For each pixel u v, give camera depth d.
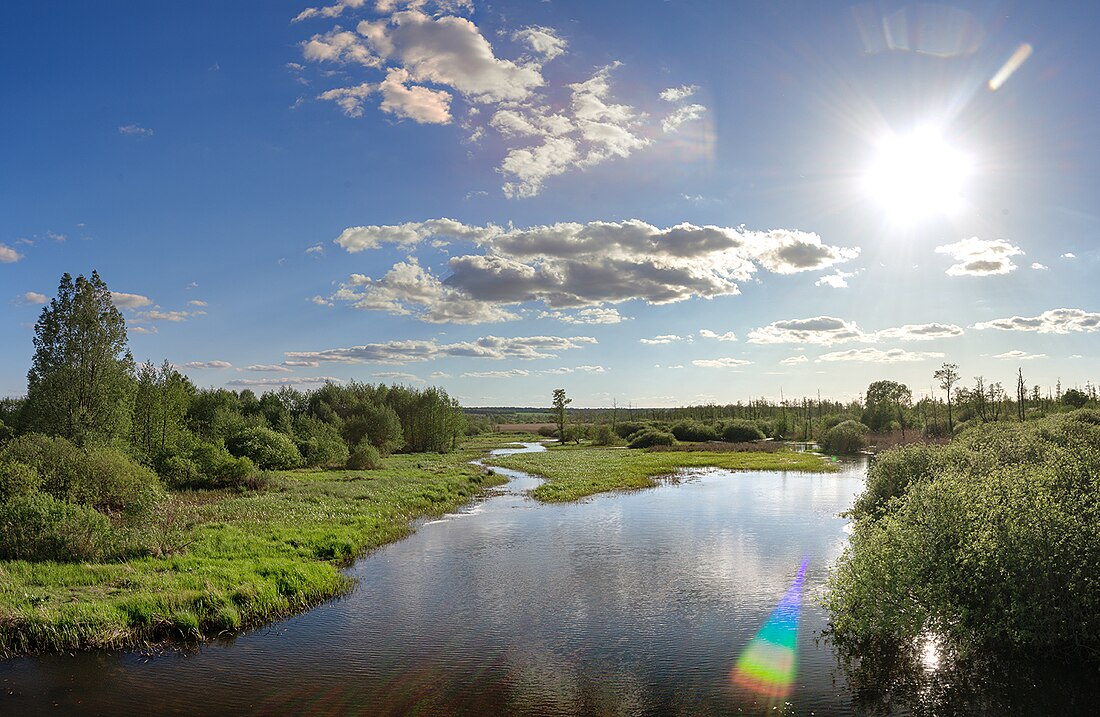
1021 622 12.68
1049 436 28.05
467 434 165.38
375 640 15.20
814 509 35.09
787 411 136.75
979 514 13.98
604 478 50.97
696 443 100.88
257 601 16.86
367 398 113.44
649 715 11.46
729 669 13.45
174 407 56.22
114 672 13.13
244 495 37.59
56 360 44.03
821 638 15.17
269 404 98.38
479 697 12.19
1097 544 12.53
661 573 21.31
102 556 20.41
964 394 105.50
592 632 15.71
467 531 29.12
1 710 11.36
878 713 11.38
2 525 19.77
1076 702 11.50
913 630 13.62
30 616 14.55
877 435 92.56
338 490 39.66
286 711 11.53
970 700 11.72
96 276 45.53
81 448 31.08
